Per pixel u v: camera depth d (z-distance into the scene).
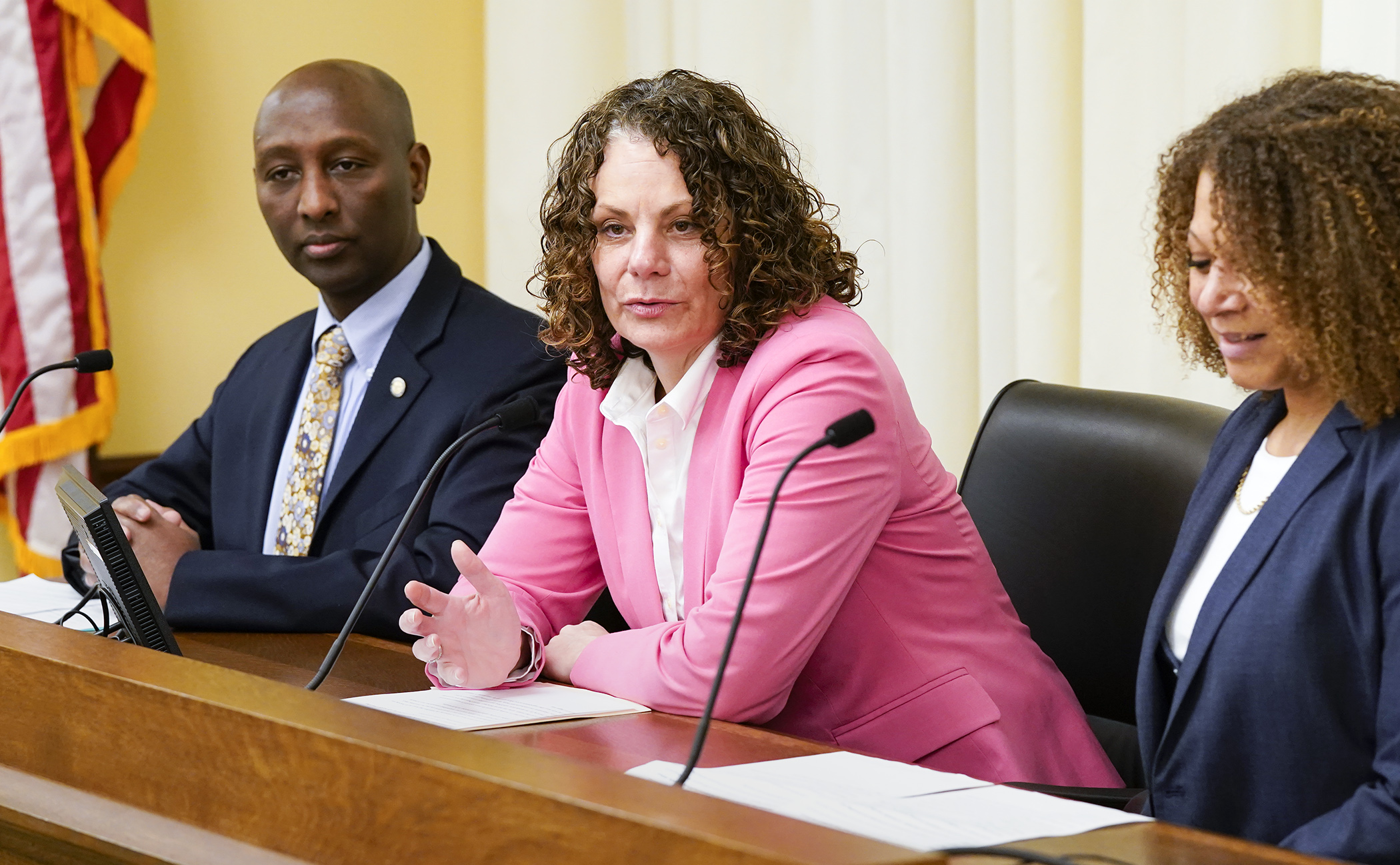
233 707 1.52
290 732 1.47
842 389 2.28
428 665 2.33
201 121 4.97
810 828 1.22
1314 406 2.00
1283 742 1.88
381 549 3.14
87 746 1.66
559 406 2.77
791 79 4.86
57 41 4.42
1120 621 2.67
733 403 2.38
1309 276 1.80
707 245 2.38
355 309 3.54
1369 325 1.78
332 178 3.43
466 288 3.57
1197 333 2.14
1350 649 1.83
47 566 4.54
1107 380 4.09
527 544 2.71
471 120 5.72
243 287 5.11
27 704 1.73
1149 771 2.11
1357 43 3.58
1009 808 1.65
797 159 2.81
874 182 4.62
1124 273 4.04
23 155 4.38
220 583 3.00
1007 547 2.83
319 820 1.44
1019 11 4.16
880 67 4.59
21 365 4.41
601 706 2.22
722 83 2.54
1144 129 3.99
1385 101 1.84
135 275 4.85
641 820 1.23
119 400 4.82
